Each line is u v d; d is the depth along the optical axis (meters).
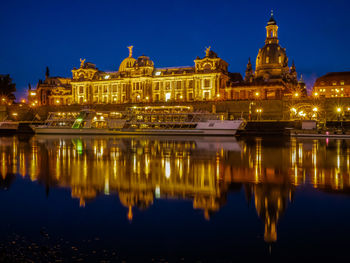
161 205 19.05
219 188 23.27
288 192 22.05
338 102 112.12
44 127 114.56
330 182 25.31
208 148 54.47
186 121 105.50
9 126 130.12
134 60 170.62
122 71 167.62
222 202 19.62
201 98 144.12
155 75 153.62
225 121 98.38
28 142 70.56
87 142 70.69
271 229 15.16
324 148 53.62
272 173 29.34
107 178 27.09
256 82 140.50
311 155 43.12
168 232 14.88
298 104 118.25
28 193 22.00
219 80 143.62
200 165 34.47
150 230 15.12
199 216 17.05
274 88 135.12
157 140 77.94
